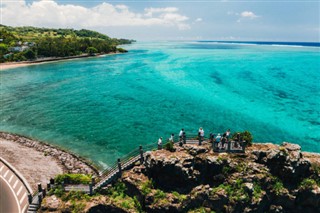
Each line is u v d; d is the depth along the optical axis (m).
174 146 34.38
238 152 33.16
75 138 53.41
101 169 42.25
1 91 88.19
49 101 77.38
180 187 31.20
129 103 74.75
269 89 85.25
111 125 59.59
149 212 30.22
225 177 31.52
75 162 44.03
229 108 68.06
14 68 139.88
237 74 110.56
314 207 31.44
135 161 33.75
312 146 49.25
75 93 86.19
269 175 31.66
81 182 33.38
